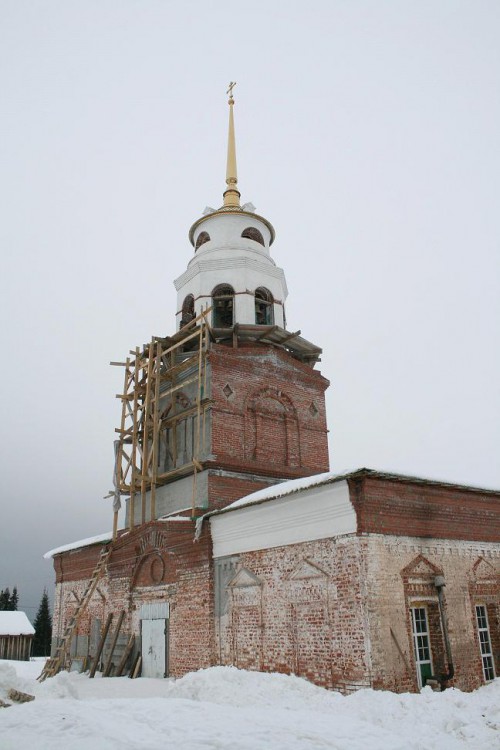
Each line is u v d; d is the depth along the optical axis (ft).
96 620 88.48
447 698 44.11
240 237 101.45
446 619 56.24
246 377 87.66
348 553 54.29
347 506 55.06
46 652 234.58
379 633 51.37
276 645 59.88
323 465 91.30
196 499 80.33
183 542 74.08
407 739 35.29
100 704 43.50
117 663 80.12
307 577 57.88
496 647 60.18
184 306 98.99
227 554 68.49
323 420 94.07
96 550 92.53
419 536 57.31
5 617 150.82
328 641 54.49
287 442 88.79
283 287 102.12
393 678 50.78
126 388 92.58
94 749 29.35
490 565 62.49
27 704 41.65
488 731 37.88
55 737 32.01
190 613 71.31
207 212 105.60
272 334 91.35
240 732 33.55
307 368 94.63
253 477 83.56
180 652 71.72
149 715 38.65
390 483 56.29
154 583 78.38
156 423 85.46
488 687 53.42
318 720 37.70
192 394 88.28
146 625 78.07
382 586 53.06
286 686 49.26
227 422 83.92
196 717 37.93
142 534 80.89
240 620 65.05
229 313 97.25
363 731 35.32
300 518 59.72
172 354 91.81
